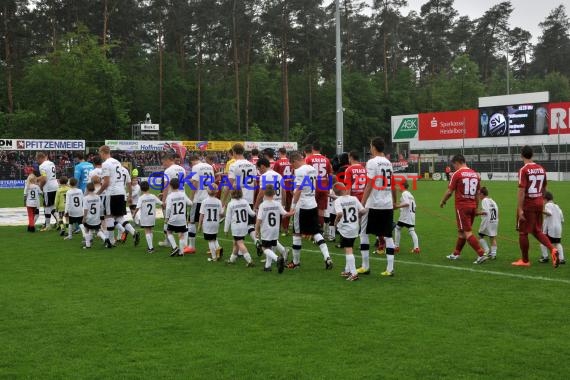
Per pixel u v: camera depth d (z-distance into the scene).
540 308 7.15
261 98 73.88
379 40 77.56
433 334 6.09
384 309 7.13
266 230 9.80
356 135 78.25
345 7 77.19
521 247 10.16
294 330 6.25
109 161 12.62
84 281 8.89
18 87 60.44
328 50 60.25
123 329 6.31
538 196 9.98
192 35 61.28
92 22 60.31
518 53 102.19
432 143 55.97
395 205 11.57
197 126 68.00
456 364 5.21
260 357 5.41
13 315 6.88
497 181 44.97
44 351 5.61
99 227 12.71
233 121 70.56
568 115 46.59
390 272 9.34
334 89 76.00
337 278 9.19
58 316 6.83
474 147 52.19
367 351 5.57
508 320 6.61
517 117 49.41
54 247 12.70
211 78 73.44
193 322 6.57
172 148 42.94
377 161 9.21
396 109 81.50
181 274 9.52
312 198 10.09
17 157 40.38
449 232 15.25
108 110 59.69
